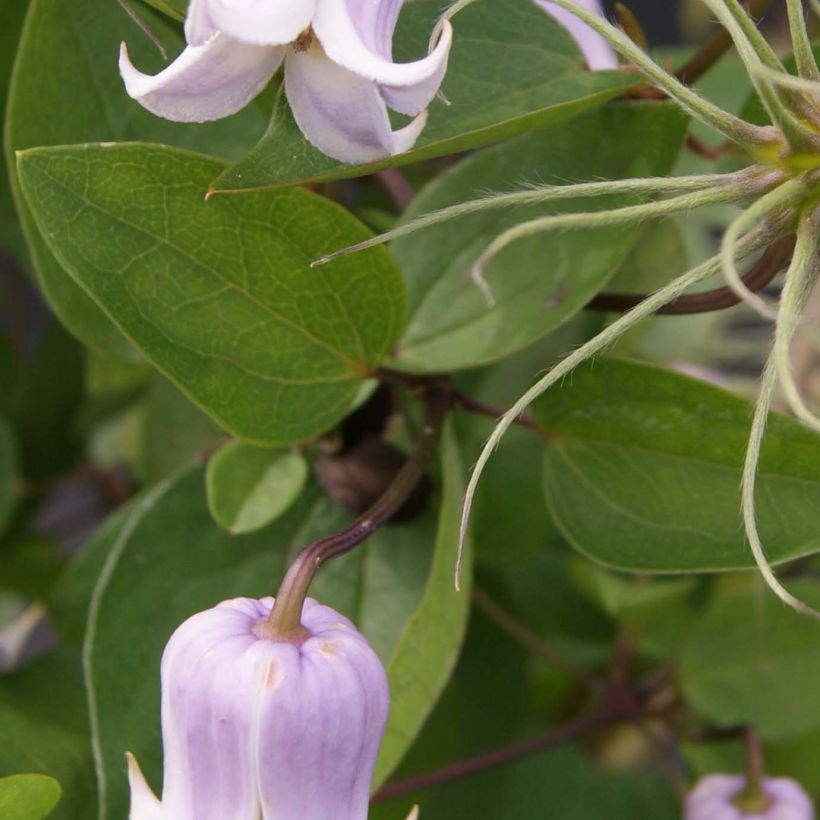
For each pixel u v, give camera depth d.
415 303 0.24
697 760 0.29
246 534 0.25
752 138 0.21
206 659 0.21
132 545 0.24
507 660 0.29
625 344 0.28
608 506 0.23
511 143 0.24
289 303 0.23
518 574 0.29
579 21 0.24
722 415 0.23
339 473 0.25
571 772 0.30
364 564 0.25
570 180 0.24
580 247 0.24
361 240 0.23
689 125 0.24
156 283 0.22
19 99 0.24
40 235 0.24
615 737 0.30
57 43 0.24
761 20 0.24
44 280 0.24
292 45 0.21
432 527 0.25
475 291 0.24
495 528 0.28
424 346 0.24
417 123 0.21
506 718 0.29
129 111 0.24
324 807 0.21
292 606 0.21
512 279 0.24
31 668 0.27
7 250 0.28
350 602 0.25
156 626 0.24
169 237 0.22
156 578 0.24
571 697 0.30
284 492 0.24
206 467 0.25
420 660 0.23
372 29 0.21
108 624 0.24
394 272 0.23
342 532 0.22
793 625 0.28
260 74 0.21
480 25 0.23
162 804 0.21
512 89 0.23
